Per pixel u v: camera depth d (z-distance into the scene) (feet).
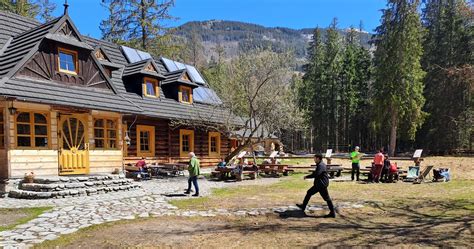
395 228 26.53
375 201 38.37
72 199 38.70
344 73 174.19
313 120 178.29
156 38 107.04
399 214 31.91
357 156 59.47
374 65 160.86
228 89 73.56
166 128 71.31
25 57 43.86
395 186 52.19
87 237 23.59
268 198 40.16
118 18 102.94
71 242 22.44
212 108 81.30
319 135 177.99
